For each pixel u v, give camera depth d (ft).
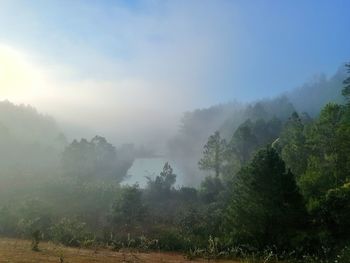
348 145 132.46
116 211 170.50
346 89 158.92
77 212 187.93
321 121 149.89
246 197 93.76
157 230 145.79
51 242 103.60
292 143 182.09
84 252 76.79
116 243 102.68
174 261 73.56
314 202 93.20
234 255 84.17
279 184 90.63
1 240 103.19
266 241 88.63
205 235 124.57
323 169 133.90
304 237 84.28
